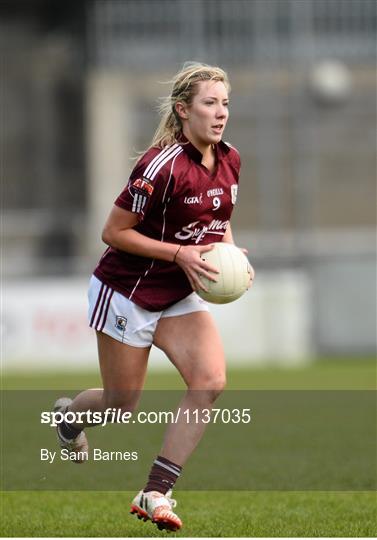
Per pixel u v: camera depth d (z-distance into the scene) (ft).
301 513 65.10
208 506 68.39
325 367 169.78
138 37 253.03
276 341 186.70
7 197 283.59
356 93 251.39
